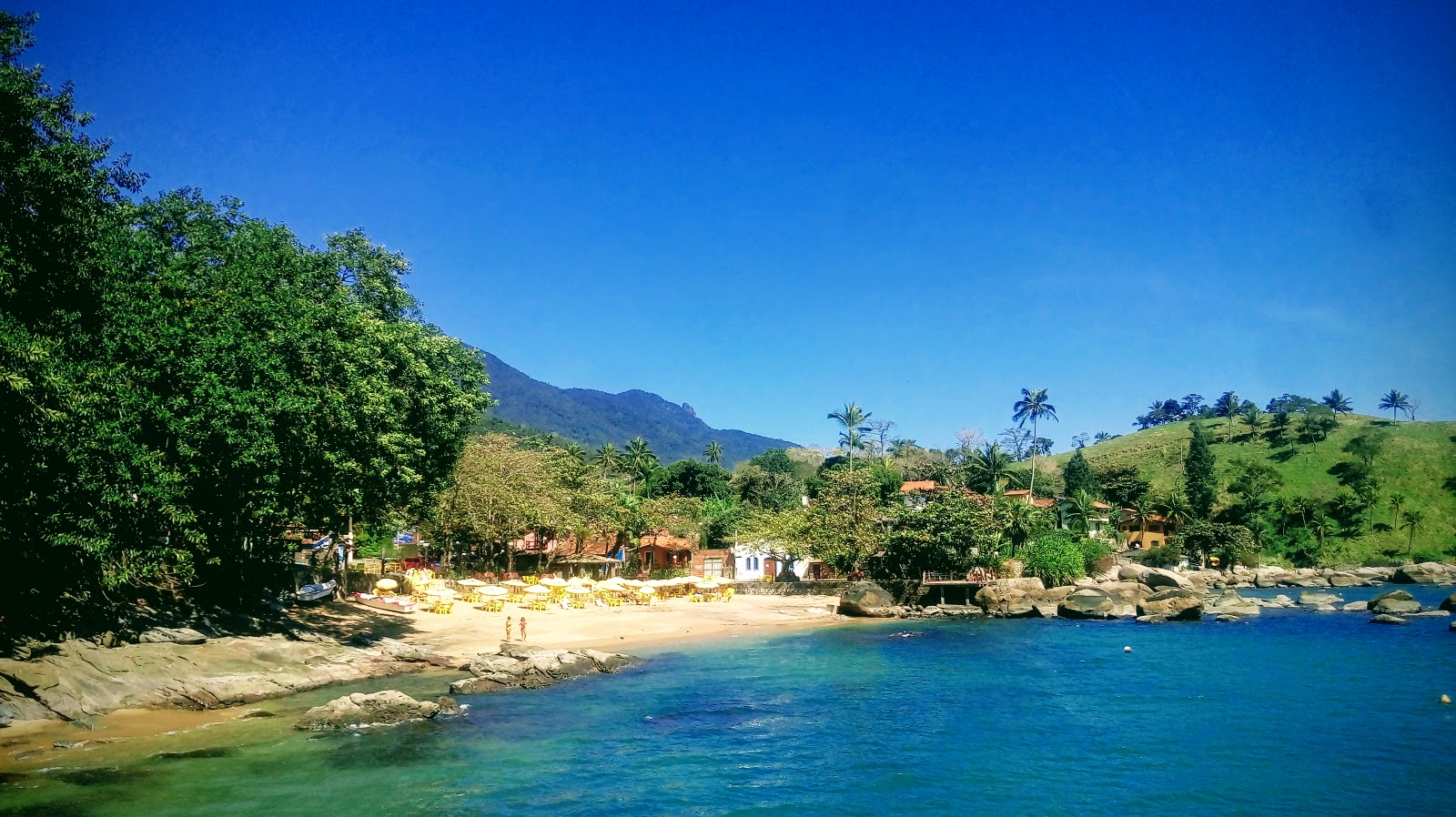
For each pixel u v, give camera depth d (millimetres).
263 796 20719
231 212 41500
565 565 86375
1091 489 137500
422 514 60250
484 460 68438
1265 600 78375
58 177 25797
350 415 35438
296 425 32625
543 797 21672
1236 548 117750
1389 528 137000
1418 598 88250
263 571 43938
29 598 29000
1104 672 40719
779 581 82188
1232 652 47125
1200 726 29812
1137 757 25969
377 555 81625
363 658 38031
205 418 30203
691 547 94562
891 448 166500
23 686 25406
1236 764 25203
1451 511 139125
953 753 26328
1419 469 149750
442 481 52281
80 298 28469
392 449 39000
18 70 25922
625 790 22453
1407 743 27359
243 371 31766
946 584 72062
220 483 31875
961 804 21719
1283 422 170750
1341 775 24109
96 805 19500
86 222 28344
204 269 34656
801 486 131250
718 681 38062
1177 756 26062
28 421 23312
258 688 31047
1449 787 23094
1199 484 136500
